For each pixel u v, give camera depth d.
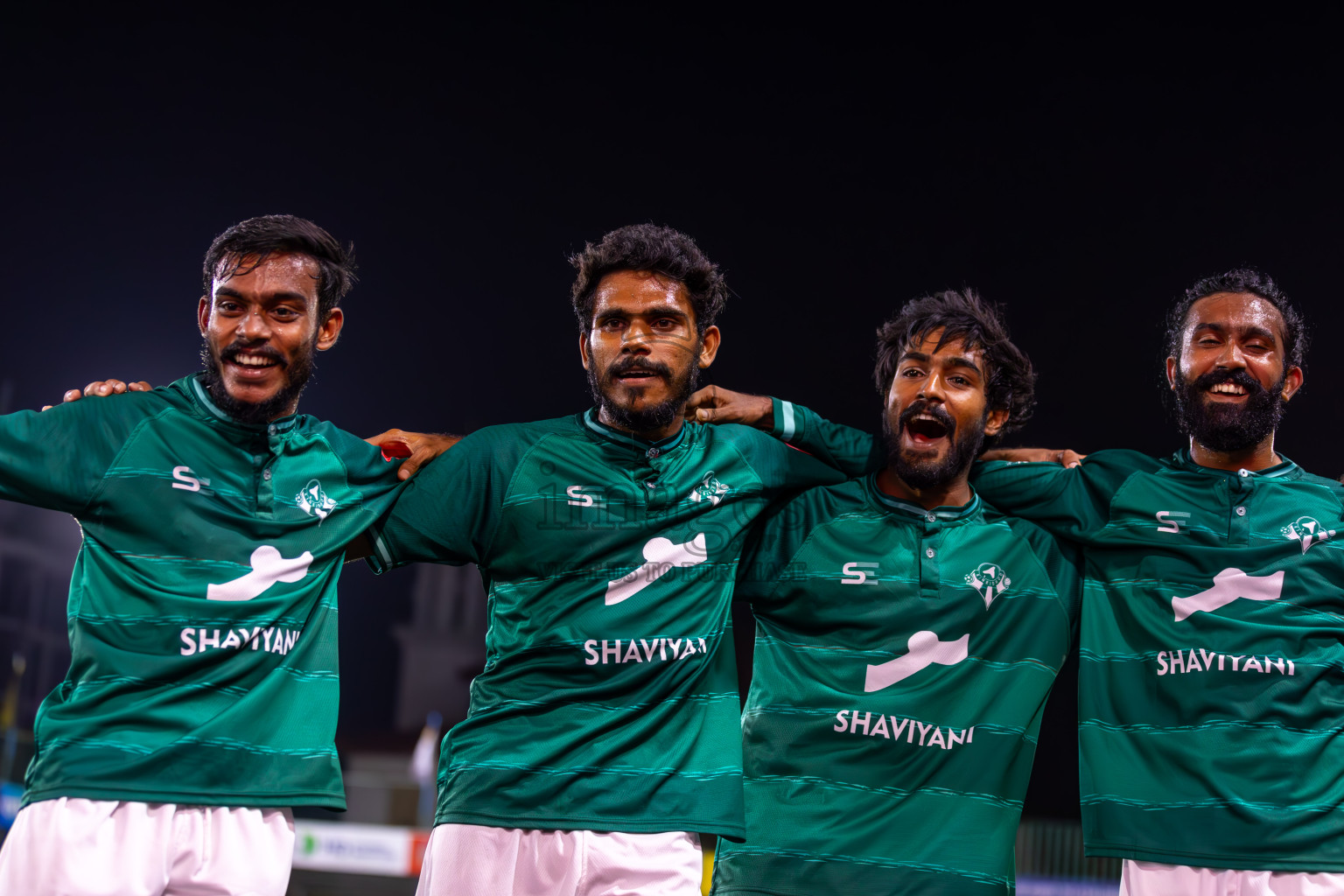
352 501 3.22
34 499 2.96
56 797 2.83
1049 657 3.41
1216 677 3.25
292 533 3.11
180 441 3.08
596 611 3.15
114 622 2.94
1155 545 3.42
